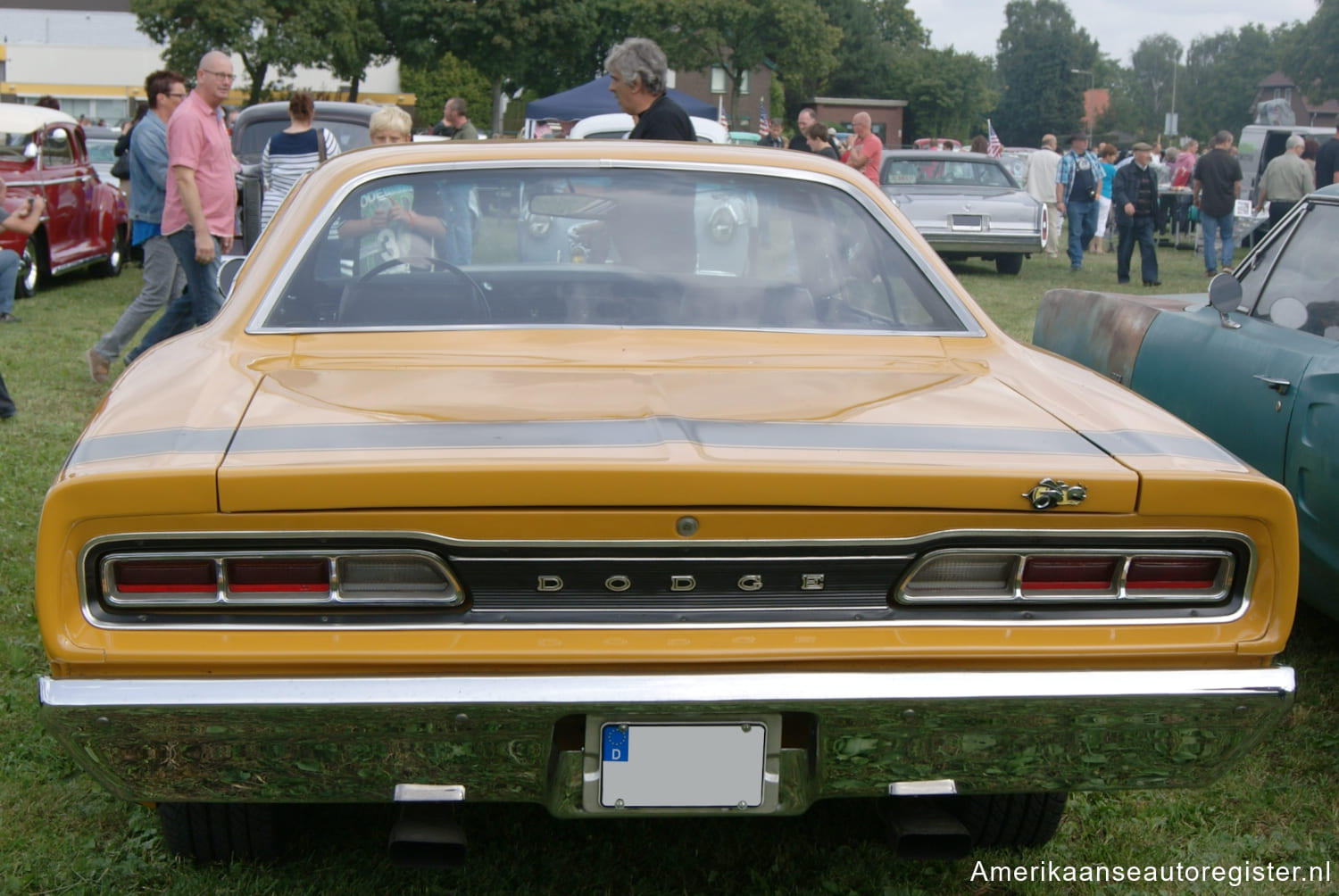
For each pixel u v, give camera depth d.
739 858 2.79
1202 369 4.43
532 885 2.65
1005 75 130.50
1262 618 2.18
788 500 2.04
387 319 2.83
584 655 2.03
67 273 13.74
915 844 2.28
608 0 54.53
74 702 1.96
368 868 2.68
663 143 3.20
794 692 2.04
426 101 56.44
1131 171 14.23
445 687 2.00
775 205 3.09
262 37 41.72
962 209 15.23
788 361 2.75
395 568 2.04
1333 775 3.30
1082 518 2.11
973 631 2.12
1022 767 2.17
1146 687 2.11
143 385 2.48
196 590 2.02
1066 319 5.53
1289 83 129.75
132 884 2.61
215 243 7.56
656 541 2.04
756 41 60.38
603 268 2.99
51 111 12.54
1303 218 4.39
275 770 2.05
